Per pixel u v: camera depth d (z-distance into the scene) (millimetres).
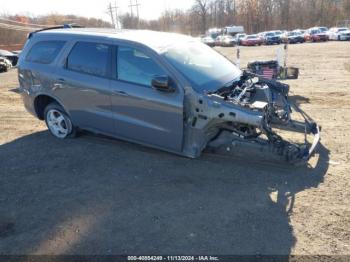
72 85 5938
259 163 5234
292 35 46594
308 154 4789
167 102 5043
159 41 5559
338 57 22234
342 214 4004
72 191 4688
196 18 91875
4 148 6266
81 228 3871
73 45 5980
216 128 5203
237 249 3479
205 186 4695
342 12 77625
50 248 3557
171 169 5203
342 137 6301
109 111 5688
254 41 46312
